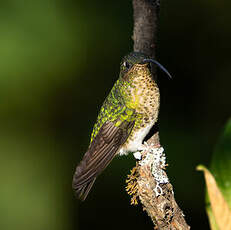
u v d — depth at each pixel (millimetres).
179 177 10734
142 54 6133
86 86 12242
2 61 11688
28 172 12117
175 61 12008
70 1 12281
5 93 11969
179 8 12273
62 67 12102
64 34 12094
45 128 12406
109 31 12188
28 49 11898
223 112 11750
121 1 12250
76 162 12156
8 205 11688
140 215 10797
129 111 6367
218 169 3842
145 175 4930
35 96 12172
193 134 11453
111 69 12172
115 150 6551
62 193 11898
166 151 11047
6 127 12664
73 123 12336
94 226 11039
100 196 10961
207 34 12172
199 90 11891
